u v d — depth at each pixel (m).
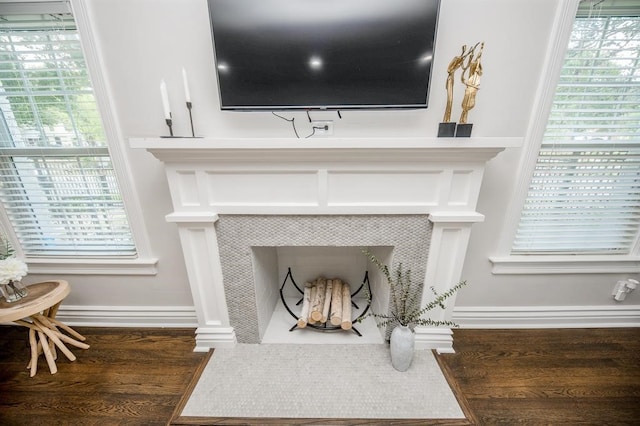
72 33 1.23
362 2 1.04
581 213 1.49
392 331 1.40
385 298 1.47
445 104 1.27
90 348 1.53
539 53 1.20
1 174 1.45
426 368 1.36
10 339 1.60
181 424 1.11
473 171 1.16
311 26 1.07
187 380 1.32
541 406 1.20
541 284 1.60
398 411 1.15
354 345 1.50
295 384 1.27
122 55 1.22
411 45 1.08
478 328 1.68
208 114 1.30
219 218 1.28
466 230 1.26
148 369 1.39
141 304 1.68
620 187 1.43
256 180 1.20
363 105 1.16
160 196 1.45
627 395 1.24
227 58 1.11
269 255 1.65
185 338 1.60
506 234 1.48
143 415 1.17
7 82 1.31
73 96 1.33
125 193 1.42
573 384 1.30
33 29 1.25
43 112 1.36
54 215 1.53
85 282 1.63
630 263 1.54
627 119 1.32
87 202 1.48
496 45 1.19
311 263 1.84
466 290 1.62
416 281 1.37
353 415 1.14
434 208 1.22
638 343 1.55
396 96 1.14
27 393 1.27
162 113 1.30
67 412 1.18
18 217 1.54
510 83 1.24
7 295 1.31
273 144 1.04
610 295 1.63
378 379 1.29
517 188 1.39
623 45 1.23
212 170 1.18
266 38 1.08
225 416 1.14
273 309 1.77
